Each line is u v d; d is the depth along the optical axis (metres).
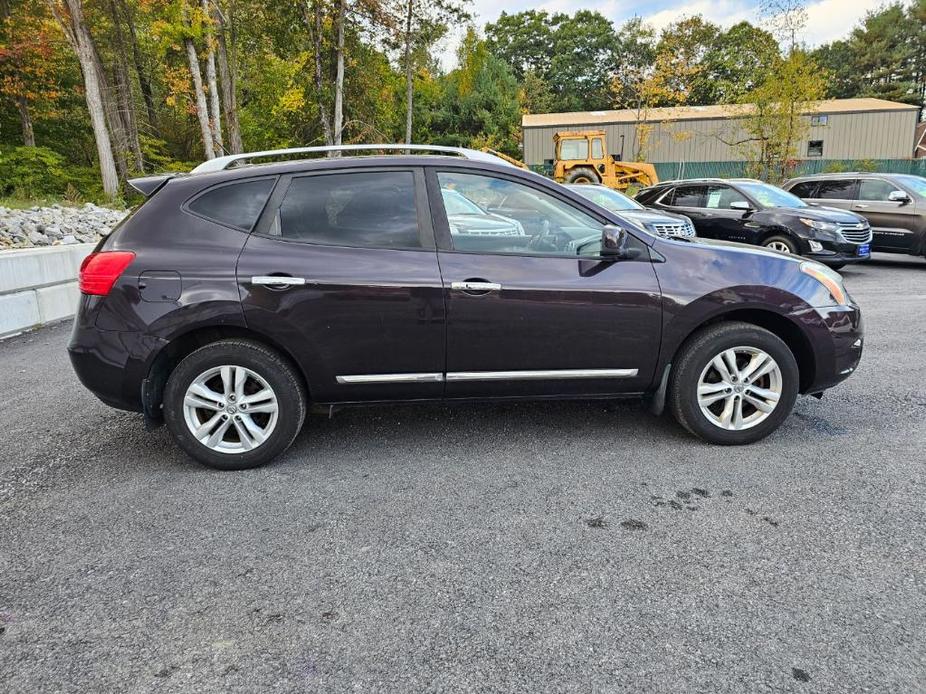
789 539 2.70
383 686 1.91
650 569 2.50
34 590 2.41
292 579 2.46
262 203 3.43
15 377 5.29
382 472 3.42
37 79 22.50
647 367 3.59
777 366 3.61
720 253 3.66
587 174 23.22
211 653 2.06
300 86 24.66
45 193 19.86
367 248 3.40
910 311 7.52
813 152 33.09
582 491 3.16
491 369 3.49
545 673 1.96
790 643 2.07
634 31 51.25
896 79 60.16
